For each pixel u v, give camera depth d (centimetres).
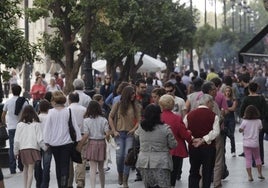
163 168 1402
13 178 2097
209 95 1605
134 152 1496
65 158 1652
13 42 2103
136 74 4397
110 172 2169
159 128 1407
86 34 2847
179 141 1594
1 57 2098
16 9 2144
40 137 1744
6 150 2328
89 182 1970
